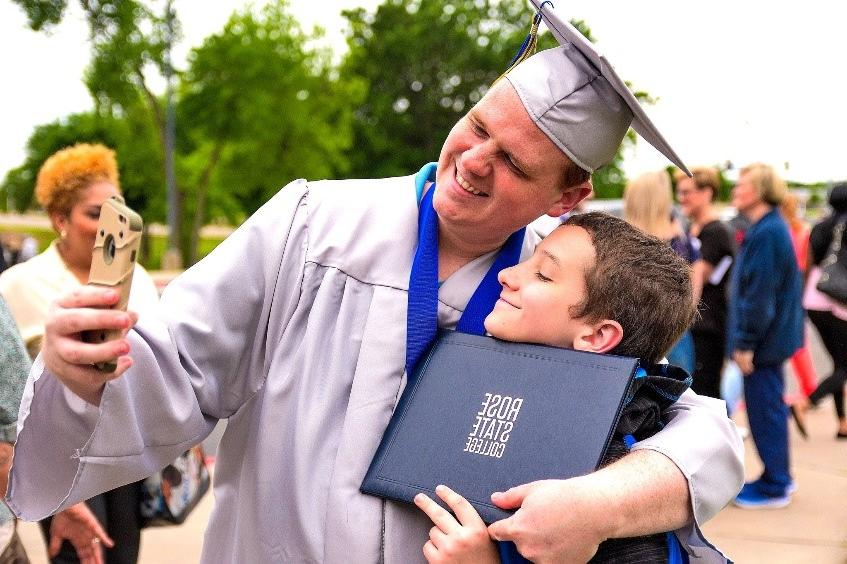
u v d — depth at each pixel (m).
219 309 1.44
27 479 1.30
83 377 1.15
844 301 5.84
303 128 28.91
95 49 25.16
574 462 1.27
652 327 1.40
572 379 1.33
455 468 1.33
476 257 1.52
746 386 4.69
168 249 27.78
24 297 2.70
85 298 1.09
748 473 5.16
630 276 1.39
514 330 1.41
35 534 4.03
